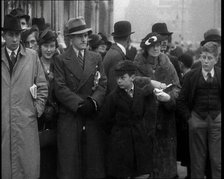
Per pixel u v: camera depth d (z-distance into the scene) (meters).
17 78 5.00
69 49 5.52
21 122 4.99
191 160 5.83
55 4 15.84
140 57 5.81
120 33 5.92
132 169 5.47
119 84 5.40
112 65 5.84
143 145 5.47
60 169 5.42
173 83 5.84
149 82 5.50
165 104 5.64
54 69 5.46
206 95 5.65
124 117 5.43
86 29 5.46
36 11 14.52
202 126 5.69
